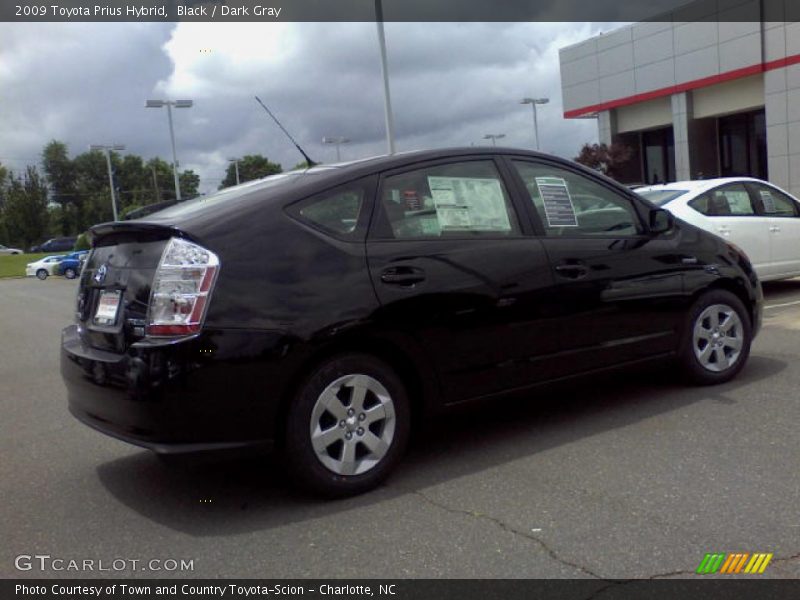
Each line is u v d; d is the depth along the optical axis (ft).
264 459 15.38
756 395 17.51
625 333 16.47
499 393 14.75
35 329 46.34
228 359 11.84
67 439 17.98
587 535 11.11
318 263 12.79
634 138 98.58
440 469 14.21
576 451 14.67
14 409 21.81
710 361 18.35
